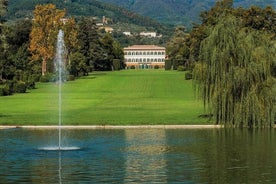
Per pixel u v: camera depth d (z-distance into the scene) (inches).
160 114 2534.5
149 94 3831.2
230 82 2068.2
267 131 2000.5
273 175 1262.3
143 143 1753.2
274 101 2066.9
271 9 4133.9
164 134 1961.1
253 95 2053.4
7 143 1760.6
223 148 1638.8
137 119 2335.1
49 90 4244.6
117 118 2383.1
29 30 6914.4
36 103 3171.8
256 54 2063.2
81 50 7214.6
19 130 2100.1
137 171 1318.9
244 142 1752.0
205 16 5049.2
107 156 1521.9
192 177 1252.5
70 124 2202.3
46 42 5502.0
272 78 2074.3
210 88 2116.1
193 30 5679.1
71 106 2984.7
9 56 5354.3
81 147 1679.4
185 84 4731.8
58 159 1478.8
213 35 2101.4
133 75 6309.1
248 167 1354.6
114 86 4630.9
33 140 1827.0
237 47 2073.1
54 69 5497.1
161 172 1306.6
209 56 2107.5
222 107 2090.3
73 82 5118.1
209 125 2128.4
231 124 2098.9
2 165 1397.6
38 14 5516.7
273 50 2089.1
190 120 2272.4
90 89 4330.7
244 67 2065.7
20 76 5024.6
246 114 2064.5
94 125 2175.2
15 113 2615.7
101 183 1200.2
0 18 5551.2
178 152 1578.5
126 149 1638.8
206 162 1422.2
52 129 2129.7
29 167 1369.3
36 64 5605.3
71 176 1268.5
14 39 6889.8
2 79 4923.7
